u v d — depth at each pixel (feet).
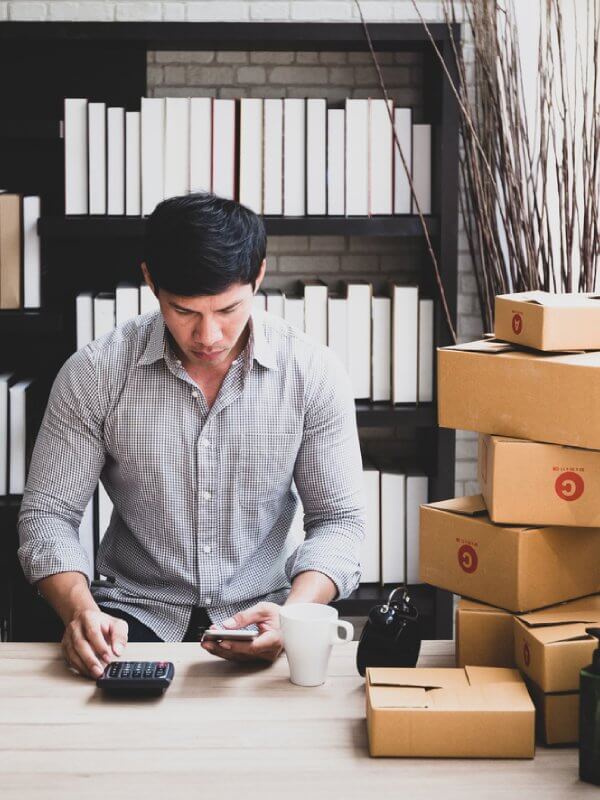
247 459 6.08
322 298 9.13
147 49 9.39
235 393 6.02
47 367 9.86
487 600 4.79
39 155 9.60
